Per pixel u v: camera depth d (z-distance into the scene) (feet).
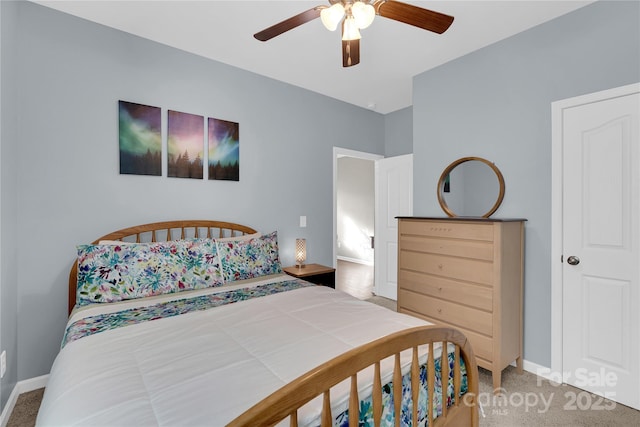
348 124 12.65
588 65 6.61
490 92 8.28
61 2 6.57
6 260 5.77
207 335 4.54
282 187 10.66
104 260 6.41
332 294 6.63
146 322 5.07
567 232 6.94
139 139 7.84
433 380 3.79
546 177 7.25
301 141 11.16
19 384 6.46
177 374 3.48
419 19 4.98
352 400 2.86
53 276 6.82
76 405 2.95
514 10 6.79
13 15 6.09
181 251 7.31
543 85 7.29
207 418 2.73
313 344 4.20
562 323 7.03
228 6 6.70
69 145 6.98
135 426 2.66
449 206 9.20
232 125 9.45
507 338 6.98
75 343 4.35
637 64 6.00
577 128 6.78
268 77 10.26
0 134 5.45
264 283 7.75
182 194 8.55
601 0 6.41
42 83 6.68
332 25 4.93
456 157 9.06
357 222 23.24
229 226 9.24
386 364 3.81
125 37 7.69
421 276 8.32
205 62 8.93
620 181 6.23
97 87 7.32
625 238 6.19
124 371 3.55
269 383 3.29
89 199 7.23
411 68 9.64
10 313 6.02
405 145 13.34
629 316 6.14
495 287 6.74
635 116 6.03
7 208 5.81
